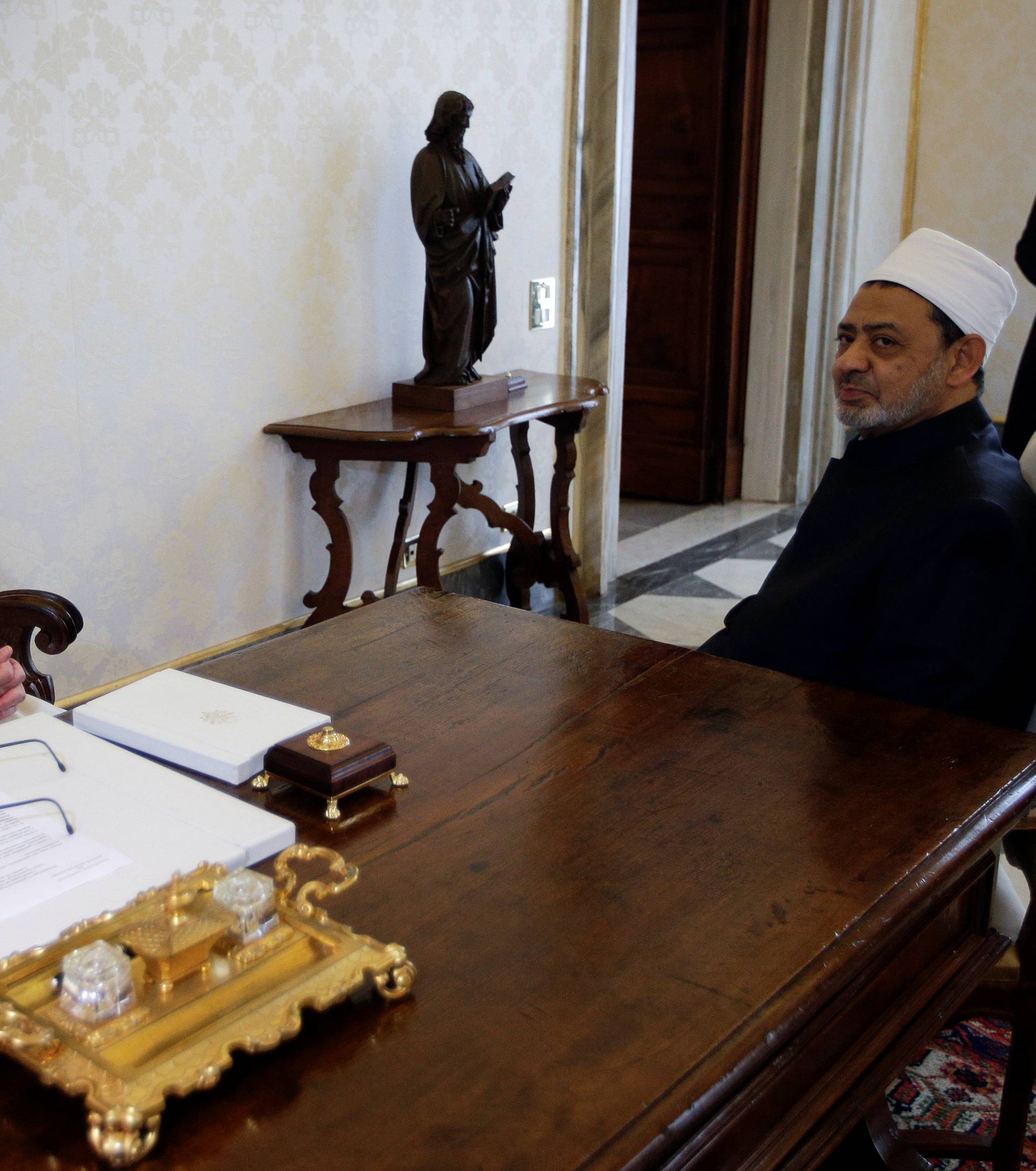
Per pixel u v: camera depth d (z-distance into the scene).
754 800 1.42
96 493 2.86
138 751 1.51
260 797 1.41
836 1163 1.63
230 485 3.17
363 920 1.17
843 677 2.02
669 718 1.65
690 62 5.37
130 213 2.78
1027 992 1.55
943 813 1.38
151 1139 0.86
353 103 3.24
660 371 5.84
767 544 5.26
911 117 6.16
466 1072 0.95
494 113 3.68
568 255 4.10
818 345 5.79
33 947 1.04
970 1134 1.73
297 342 3.25
